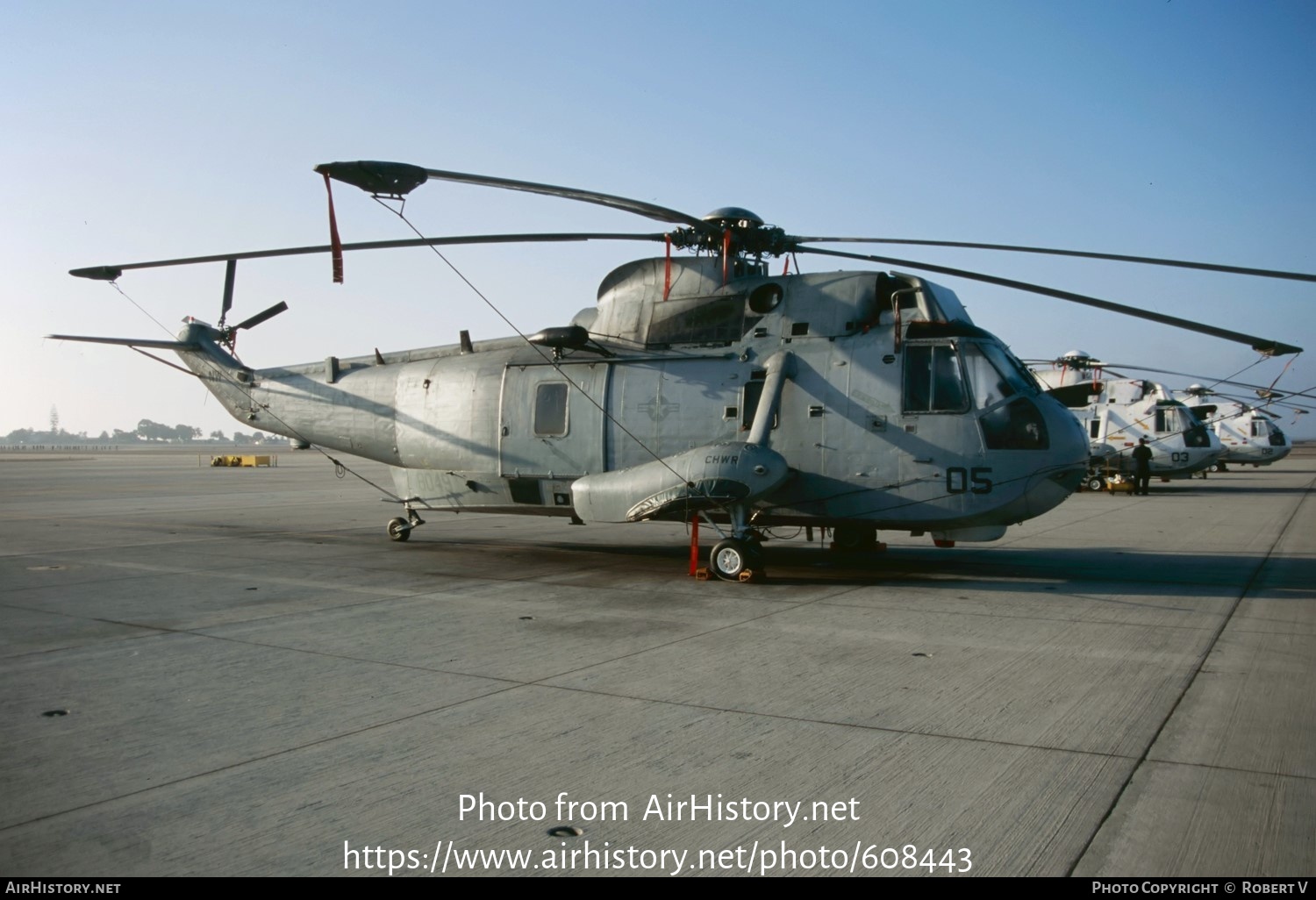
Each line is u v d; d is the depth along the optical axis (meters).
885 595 10.37
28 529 18.45
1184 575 11.84
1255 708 6.04
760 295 12.20
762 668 7.07
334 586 11.13
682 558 13.87
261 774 4.92
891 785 4.73
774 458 10.96
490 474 13.50
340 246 8.85
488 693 6.43
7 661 7.42
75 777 4.87
